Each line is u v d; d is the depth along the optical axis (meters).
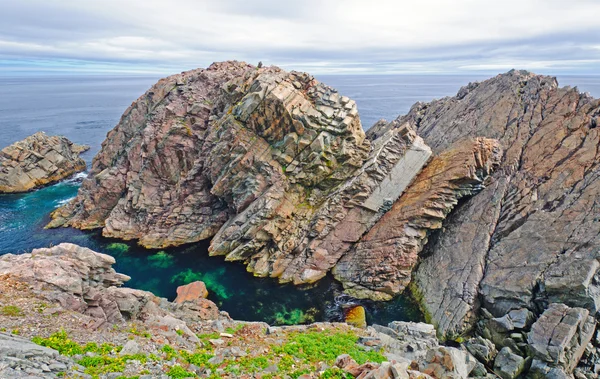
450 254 43.56
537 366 28.31
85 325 20.53
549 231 37.38
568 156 42.75
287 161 51.69
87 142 116.81
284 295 44.28
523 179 44.50
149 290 44.34
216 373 19.02
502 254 39.19
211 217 57.44
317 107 52.06
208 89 62.84
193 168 56.53
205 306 33.09
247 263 50.50
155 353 19.61
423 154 50.47
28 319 19.41
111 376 16.08
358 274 45.69
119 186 61.59
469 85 67.88
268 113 50.66
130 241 56.41
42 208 67.81
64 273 23.70
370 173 49.78
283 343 24.98
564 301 32.44
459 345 35.06
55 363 15.70
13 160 76.25
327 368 20.45
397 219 47.66
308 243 49.44
